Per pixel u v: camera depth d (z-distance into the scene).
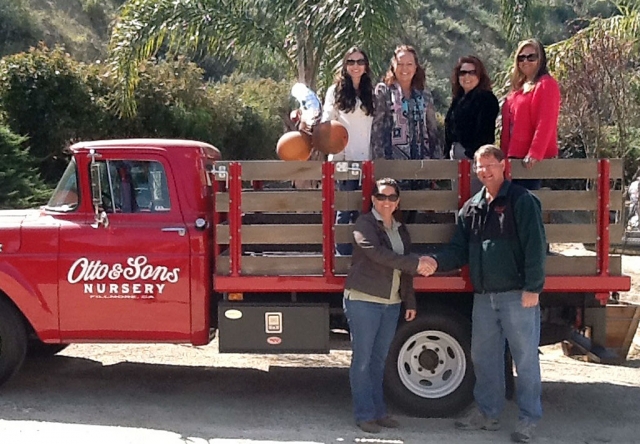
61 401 6.55
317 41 10.21
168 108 18.42
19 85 16.69
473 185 6.08
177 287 6.32
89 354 8.25
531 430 5.72
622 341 6.51
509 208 5.62
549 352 8.91
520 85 6.58
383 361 5.97
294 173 6.10
